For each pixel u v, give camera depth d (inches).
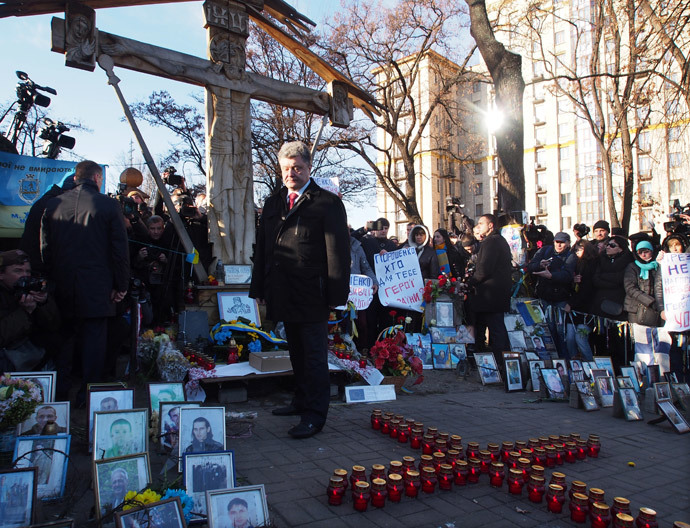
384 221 336.8
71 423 157.2
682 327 237.9
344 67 824.9
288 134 741.9
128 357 245.0
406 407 209.5
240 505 98.2
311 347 165.5
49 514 104.4
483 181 1977.1
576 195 1685.5
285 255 163.6
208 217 261.6
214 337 226.2
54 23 216.1
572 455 153.6
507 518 114.4
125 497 93.7
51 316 162.1
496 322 274.8
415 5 788.6
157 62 241.0
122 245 172.2
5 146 334.6
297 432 160.4
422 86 1152.8
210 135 262.4
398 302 302.0
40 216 191.2
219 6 261.4
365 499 114.2
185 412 126.2
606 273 280.1
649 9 350.9
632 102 516.7
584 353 286.8
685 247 250.2
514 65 389.4
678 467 151.9
